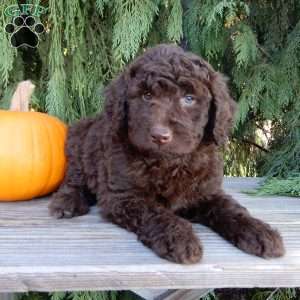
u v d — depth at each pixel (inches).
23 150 27.9
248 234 21.4
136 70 24.9
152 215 22.5
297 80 37.4
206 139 25.4
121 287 19.6
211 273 19.8
